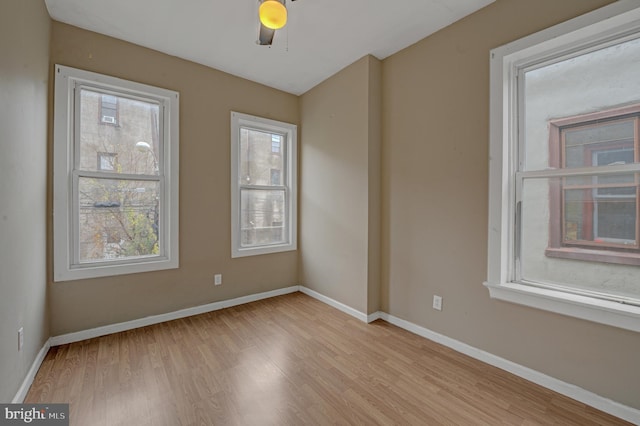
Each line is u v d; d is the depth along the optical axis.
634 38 1.56
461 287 2.21
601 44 1.66
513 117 1.98
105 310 2.46
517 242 1.99
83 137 2.39
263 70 3.05
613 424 1.49
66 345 2.26
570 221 1.79
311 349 2.25
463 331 2.20
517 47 1.87
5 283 1.40
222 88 3.07
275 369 1.98
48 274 2.21
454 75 2.24
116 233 2.54
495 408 1.61
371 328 2.63
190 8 2.10
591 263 1.71
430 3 2.03
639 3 1.44
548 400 1.67
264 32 1.70
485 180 2.06
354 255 2.90
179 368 1.97
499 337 2.00
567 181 1.80
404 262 2.63
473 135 2.13
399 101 2.66
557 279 1.84
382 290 2.84
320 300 3.38
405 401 1.66
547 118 1.86
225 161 3.11
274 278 3.53
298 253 3.72
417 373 1.94
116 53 2.47
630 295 1.58
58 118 2.21
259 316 2.90
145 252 2.69
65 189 2.25
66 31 2.26
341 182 3.05
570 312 1.67
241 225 3.31
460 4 2.04
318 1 2.01
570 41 1.73
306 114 3.57
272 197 3.56
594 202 1.70
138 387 1.76
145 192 2.68
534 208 1.92
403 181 2.63
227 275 3.15
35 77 1.84
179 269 2.83
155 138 2.73
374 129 2.77
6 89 1.40
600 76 1.67
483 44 2.07
